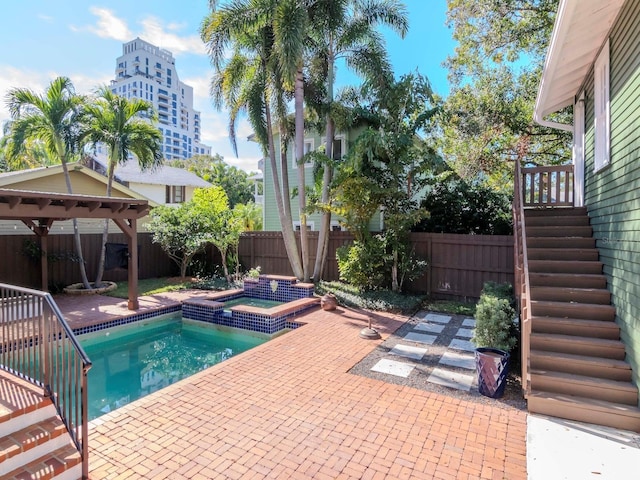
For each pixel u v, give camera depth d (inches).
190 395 171.0
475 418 151.8
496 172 590.2
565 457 125.8
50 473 109.0
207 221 471.5
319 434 139.1
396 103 374.0
